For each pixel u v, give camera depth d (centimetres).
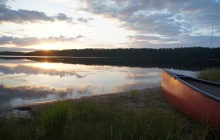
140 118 429
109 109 552
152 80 1441
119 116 497
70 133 371
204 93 400
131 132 364
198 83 680
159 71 2172
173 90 596
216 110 356
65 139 343
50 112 379
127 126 386
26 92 925
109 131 370
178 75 732
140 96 805
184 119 456
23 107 657
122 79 1473
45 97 833
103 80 1407
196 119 436
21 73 1678
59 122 367
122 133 358
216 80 1105
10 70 1877
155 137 332
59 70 2047
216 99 358
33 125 421
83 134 351
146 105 648
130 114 509
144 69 2483
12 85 1087
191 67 3003
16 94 874
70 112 513
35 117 487
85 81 1341
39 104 697
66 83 1238
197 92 429
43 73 1734
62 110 376
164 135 342
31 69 2048
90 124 411
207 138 355
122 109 582
